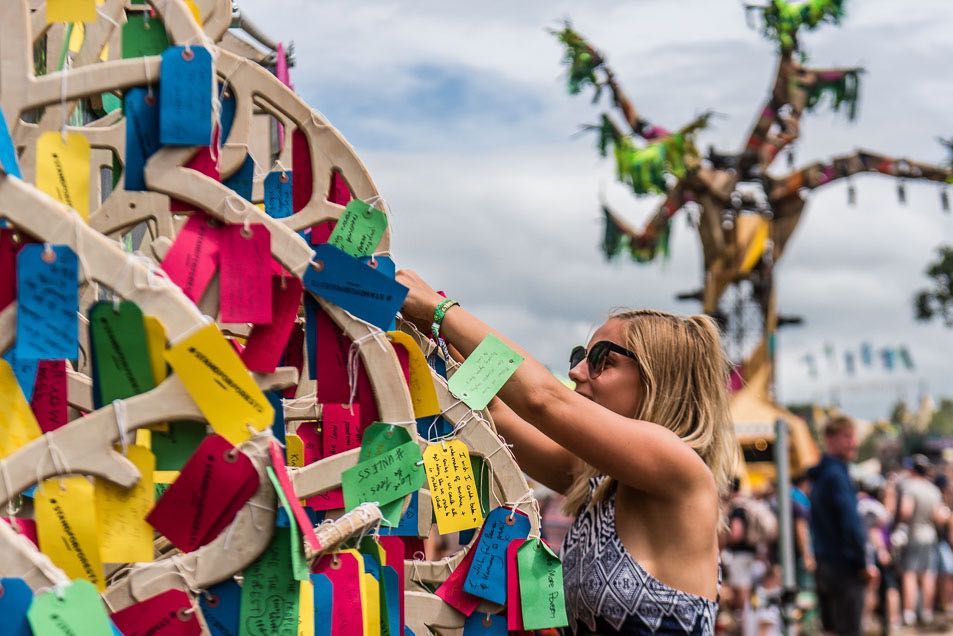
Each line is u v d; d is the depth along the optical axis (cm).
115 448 152
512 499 223
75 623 136
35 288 148
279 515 157
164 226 218
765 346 1845
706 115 1694
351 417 198
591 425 204
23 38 160
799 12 1634
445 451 210
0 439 147
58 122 203
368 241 191
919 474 1010
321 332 182
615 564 213
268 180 226
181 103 163
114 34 224
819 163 1783
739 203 1855
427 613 220
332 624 170
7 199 148
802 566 789
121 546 151
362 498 182
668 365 227
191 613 156
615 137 1666
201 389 151
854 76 1703
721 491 228
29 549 138
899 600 1034
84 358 223
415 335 226
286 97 201
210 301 167
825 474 698
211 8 226
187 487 153
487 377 203
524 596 217
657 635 208
